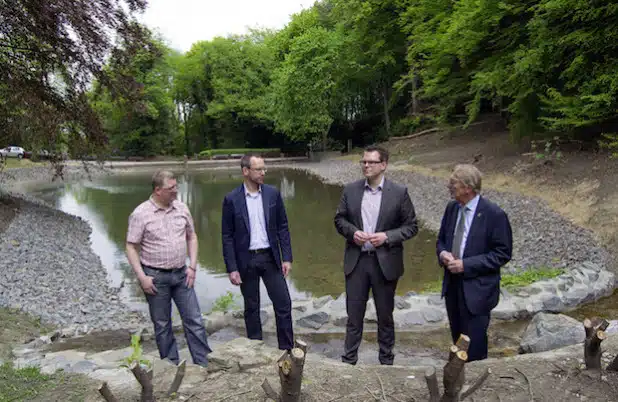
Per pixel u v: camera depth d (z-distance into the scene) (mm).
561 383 2828
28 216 13555
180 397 2801
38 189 24328
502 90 14336
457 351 2260
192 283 4129
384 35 29312
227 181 27438
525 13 13969
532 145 14570
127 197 20656
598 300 6105
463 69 17750
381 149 3908
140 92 14117
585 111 11383
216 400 2758
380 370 3145
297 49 33938
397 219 3922
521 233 9578
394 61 29250
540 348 4340
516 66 12523
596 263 7340
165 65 44844
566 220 9484
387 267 3834
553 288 6105
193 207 17453
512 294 5988
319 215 14969
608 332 4059
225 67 46219
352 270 3941
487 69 14750
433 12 18844
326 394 2758
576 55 12000
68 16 11609
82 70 12797
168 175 3955
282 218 4434
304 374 3041
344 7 30469
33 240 10609
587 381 2838
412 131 30469
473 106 15984
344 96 35562
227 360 3223
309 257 9820
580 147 13383
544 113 14508
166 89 46094
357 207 3949
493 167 15445
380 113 36750
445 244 3662
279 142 47219
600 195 9914
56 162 14273
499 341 5012
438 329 5453
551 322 4500
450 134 24281
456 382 2314
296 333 5531
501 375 2967
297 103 35094
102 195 21484
